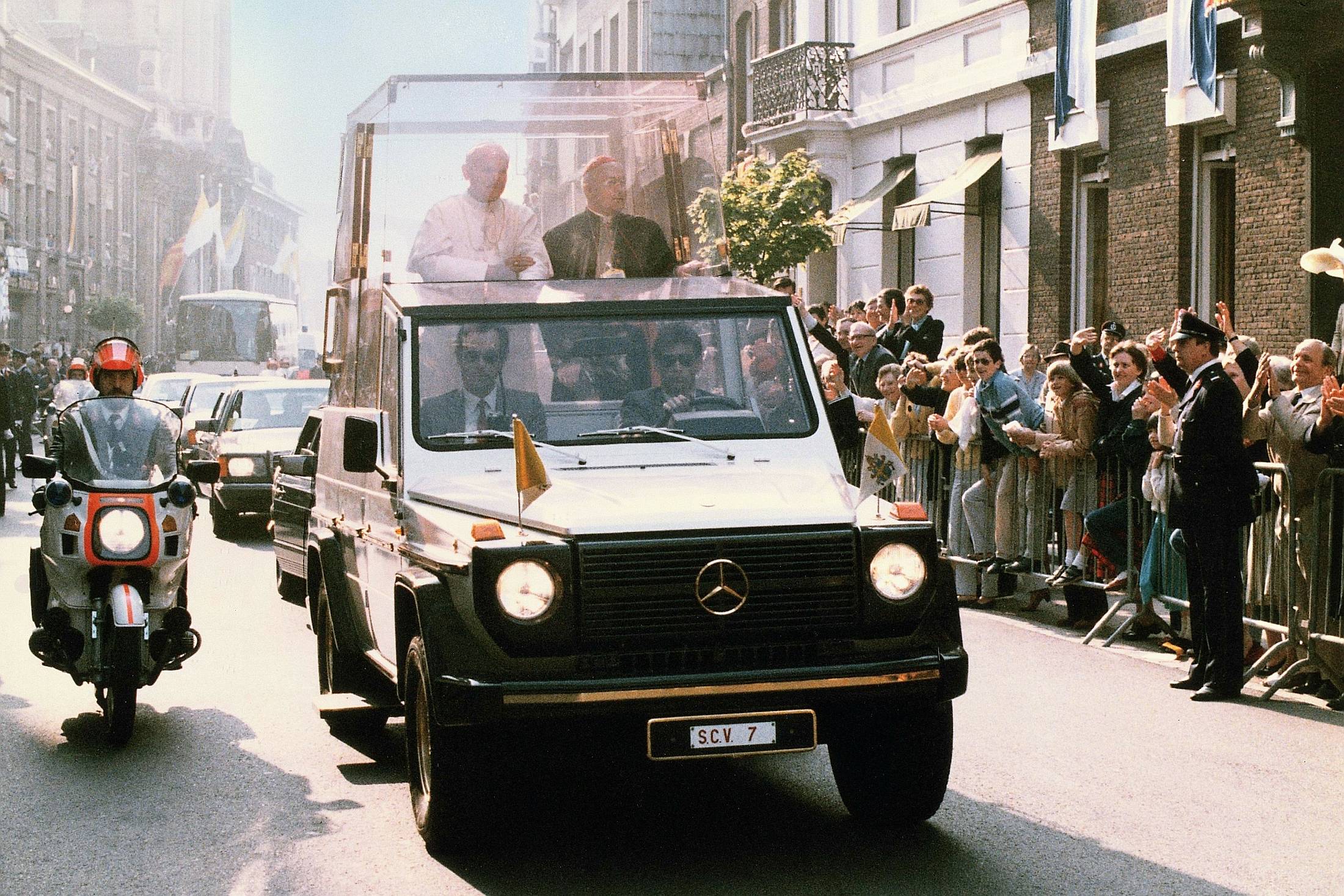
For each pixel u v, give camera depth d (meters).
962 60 27.92
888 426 8.08
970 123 27.73
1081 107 23.34
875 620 7.07
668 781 8.88
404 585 7.48
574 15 58.44
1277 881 6.96
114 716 9.49
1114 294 23.64
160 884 7.01
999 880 6.98
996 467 14.87
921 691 7.03
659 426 8.44
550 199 10.92
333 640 9.68
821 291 34.47
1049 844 7.52
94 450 9.91
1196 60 20.56
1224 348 11.95
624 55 50.72
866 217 31.41
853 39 32.09
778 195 28.00
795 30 34.78
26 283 98.19
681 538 6.93
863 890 6.84
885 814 7.70
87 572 9.80
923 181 29.44
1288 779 8.73
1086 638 13.11
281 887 6.94
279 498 14.79
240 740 9.84
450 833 7.19
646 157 11.14
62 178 106.56
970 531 15.25
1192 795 8.40
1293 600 11.07
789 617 7.00
